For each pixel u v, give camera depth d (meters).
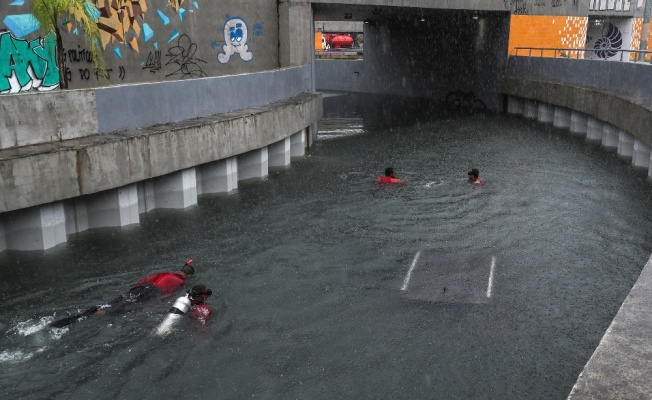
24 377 6.88
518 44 31.92
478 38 33.66
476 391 6.70
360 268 10.20
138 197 12.95
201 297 8.47
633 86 20.86
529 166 18.20
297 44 22.47
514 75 31.66
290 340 7.80
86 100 11.70
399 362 7.29
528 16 31.67
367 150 21.16
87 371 7.02
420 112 32.50
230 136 14.70
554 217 13.03
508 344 7.70
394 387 6.78
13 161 9.82
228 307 8.70
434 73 37.69
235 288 9.35
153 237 11.64
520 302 8.90
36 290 9.23
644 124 16.94
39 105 10.89
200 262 10.39
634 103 18.11
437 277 9.82
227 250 10.98
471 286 9.46
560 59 27.84
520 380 6.92
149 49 19.28
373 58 42.62
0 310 8.55
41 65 15.42
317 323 8.25
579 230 12.20
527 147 21.56
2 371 6.99
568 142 22.58
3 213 10.52
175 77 20.25
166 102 13.67
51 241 10.94
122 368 7.10
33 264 10.22
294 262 10.45
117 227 12.13
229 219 12.83
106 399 6.54
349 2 23.06
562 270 10.14
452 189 15.33
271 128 16.64
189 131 13.27
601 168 17.89
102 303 8.80
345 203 14.09
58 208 11.02
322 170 17.70
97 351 7.44
